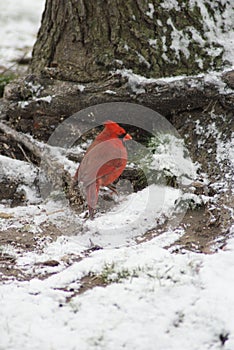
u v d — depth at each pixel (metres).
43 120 10.69
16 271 7.72
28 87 10.76
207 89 9.90
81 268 7.52
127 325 6.34
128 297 6.76
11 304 6.73
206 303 6.56
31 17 22.16
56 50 11.32
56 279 7.33
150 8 10.45
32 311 6.61
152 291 6.83
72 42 11.00
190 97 10.00
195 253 7.70
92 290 6.96
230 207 8.54
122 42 10.54
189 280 6.98
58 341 6.14
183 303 6.61
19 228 9.01
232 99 9.80
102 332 6.24
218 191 9.02
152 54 10.43
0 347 6.06
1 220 9.26
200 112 10.11
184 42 10.44
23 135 10.77
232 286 6.82
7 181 10.12
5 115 11.02
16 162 10.30
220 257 7.39
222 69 10.29
